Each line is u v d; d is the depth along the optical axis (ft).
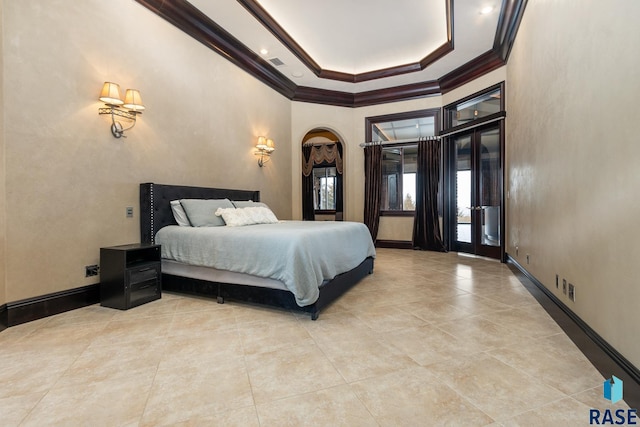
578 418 4.12
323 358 5.79
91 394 4.64
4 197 7.18
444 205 18.71
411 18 12.87
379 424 4.02
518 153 11.80
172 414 4.21
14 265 7.37
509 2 10.96
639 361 4.12
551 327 7.21
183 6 11.27
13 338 6.63
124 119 9.80
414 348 6.19
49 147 7.99
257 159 16.17
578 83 6.10
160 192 10.59
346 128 20.77
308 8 12.19
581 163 5.97
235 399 4.54
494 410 4.28
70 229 8.45
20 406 4.35
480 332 6.94
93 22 8.96
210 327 7.29
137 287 8.84
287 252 7.98
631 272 4.31
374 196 20.39
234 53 14.17
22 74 7.47
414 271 13.42
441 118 18.78
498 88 15.06
